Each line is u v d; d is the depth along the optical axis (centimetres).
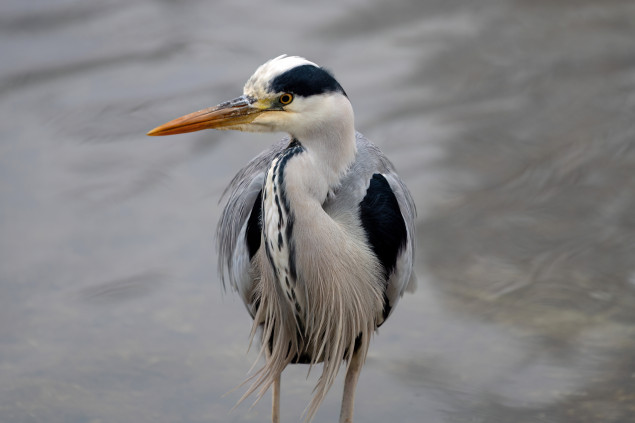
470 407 867
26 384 896
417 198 1245
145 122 1428
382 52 1675
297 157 665
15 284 1065
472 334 983
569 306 1021
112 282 1080
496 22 1817
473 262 1111
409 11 1872
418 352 958
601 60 1648
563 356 938
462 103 1504
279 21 1803
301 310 717
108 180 1293
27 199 1241
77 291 1059
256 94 666
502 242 1149
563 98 1516
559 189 1267
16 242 1148
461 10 1875
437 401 878
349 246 704
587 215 1205
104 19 1792
